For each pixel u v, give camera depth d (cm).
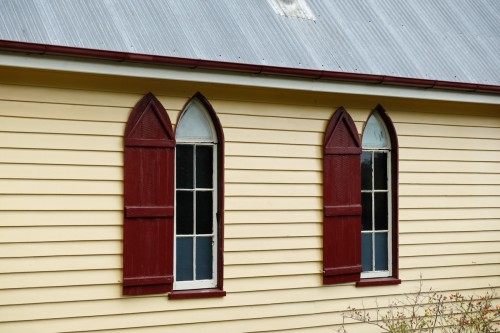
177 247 1117
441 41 1402
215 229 1137
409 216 1314
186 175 1125
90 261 1027
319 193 1216
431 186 1339
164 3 1155
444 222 1352
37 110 994
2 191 970
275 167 1173
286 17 1263
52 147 1004
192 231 1127
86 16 1048
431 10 1491
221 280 1127
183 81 1095
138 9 1114
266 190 1166
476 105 1393
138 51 1027
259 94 1162
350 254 1245
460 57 1380
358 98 1259
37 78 995
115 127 1048
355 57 1245
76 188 1019
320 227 1216
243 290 1144
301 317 1195
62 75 1011
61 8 1039
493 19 1554
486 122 1409
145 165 1069
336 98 1236
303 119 1202
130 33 1058
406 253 1309
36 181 992
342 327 1231
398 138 1304
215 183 1139
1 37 935
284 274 1179
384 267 1308
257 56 1132
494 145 1417
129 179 1055
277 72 1108
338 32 1289
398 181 1301
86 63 988
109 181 1042
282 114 1181
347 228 1243
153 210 1073
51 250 1000
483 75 1360
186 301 1098
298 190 1195
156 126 1080
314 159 1213
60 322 1005
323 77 1150
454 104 1366
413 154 1320
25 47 932
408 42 1356
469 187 1383
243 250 1145
